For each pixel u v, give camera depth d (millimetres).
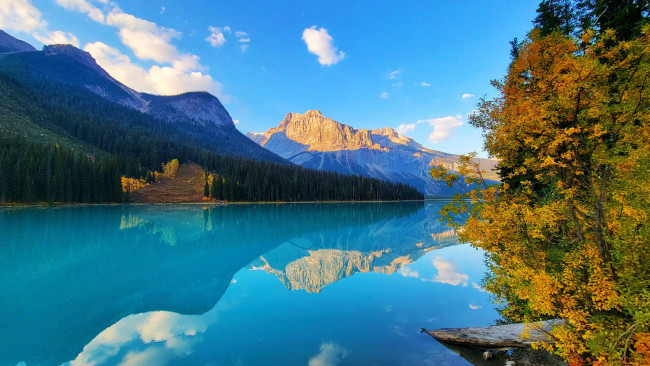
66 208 71062
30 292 15695
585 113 5988
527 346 8898
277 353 9172
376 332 10594
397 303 13578
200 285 17609
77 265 21812
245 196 123688
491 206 7703
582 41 6641
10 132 120062
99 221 48938
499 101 8625
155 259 25062
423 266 21984
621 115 5902
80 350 9641
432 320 11562
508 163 8805
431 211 102688
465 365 8422
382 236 42750
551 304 6434
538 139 6629
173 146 178625
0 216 50438
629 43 5871
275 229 49344
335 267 22406
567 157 6137
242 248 32188
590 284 6180
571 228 7648
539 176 7812
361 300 14031
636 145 6105
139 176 128625
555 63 7051
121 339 10461
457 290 15430
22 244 28484
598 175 6641
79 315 12852
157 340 10328
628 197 6348
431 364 8422
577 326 6031
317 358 8773
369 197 159500
